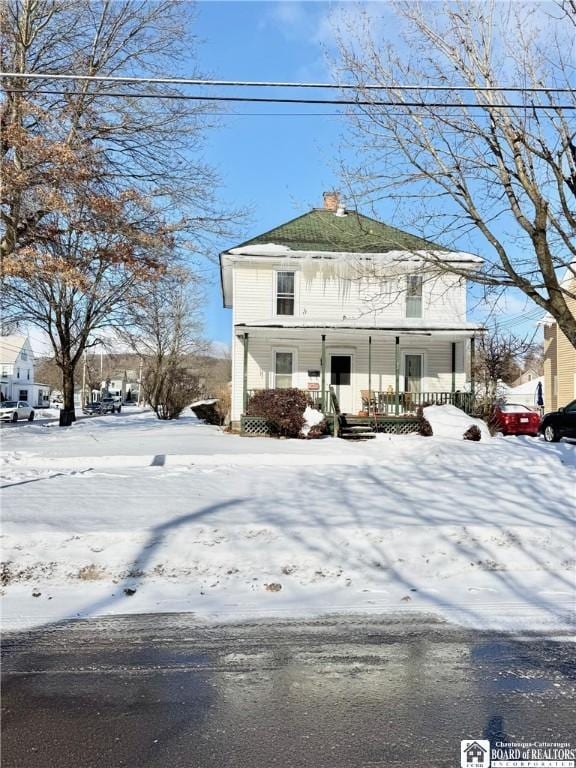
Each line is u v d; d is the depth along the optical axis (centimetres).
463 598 526
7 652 410
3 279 1702
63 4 1634
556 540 644
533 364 4944
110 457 1245
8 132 1380
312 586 550
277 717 327
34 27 1628
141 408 6956
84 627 454
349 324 1923
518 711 335
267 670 386
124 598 514
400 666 392
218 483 944
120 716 327
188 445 1517
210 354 5991
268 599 517
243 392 1952
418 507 772
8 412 3775
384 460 1296
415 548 614
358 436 1770
